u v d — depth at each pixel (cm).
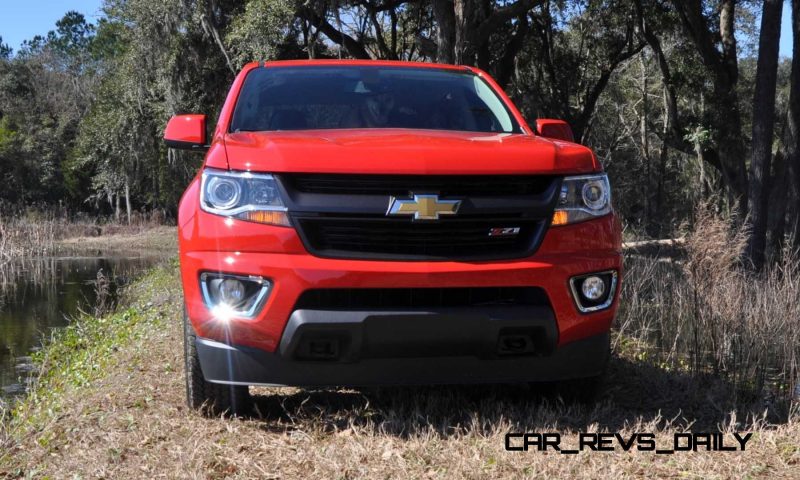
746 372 561
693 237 609
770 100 1599
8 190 6212
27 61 7288
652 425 427
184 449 387
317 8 2112
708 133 2208
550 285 409
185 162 3300
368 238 397
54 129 6600
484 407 466
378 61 576
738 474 355
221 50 2405
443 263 398
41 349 1194
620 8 2638
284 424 438
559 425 432
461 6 1775
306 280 391
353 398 497
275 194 399
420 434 413
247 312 401
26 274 2611
